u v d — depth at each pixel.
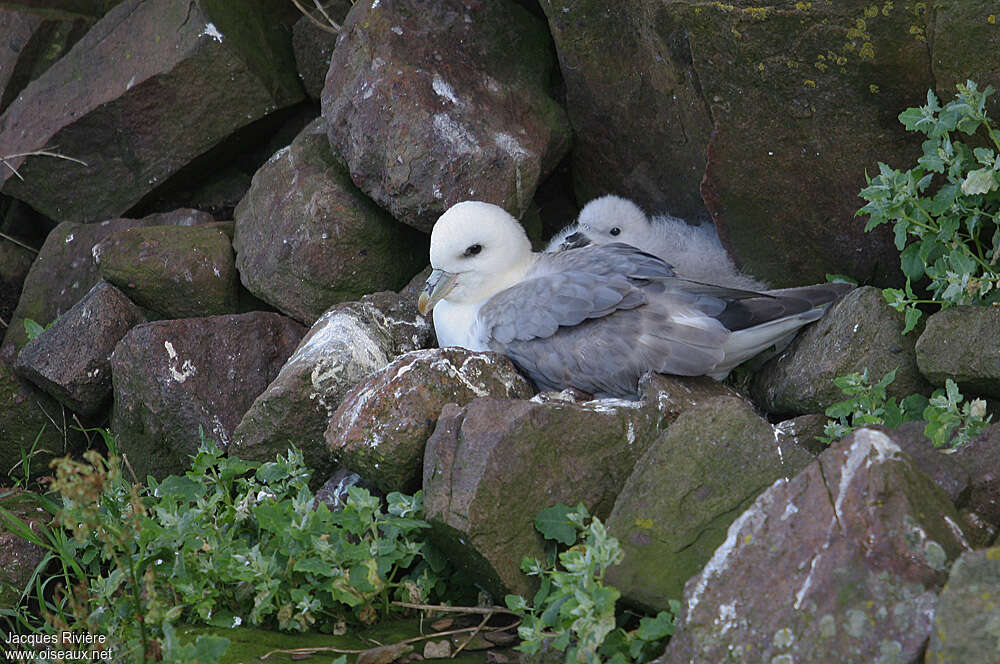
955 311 9.24
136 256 12.98
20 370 12.49
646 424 8.93
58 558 10.55
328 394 10.50
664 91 11.59
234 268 13.23
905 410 9.43
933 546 6.33
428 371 9.30
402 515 8.63
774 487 6.91
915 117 9.48
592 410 8.76
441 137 11.91
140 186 14.27
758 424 8.05
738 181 10.88
